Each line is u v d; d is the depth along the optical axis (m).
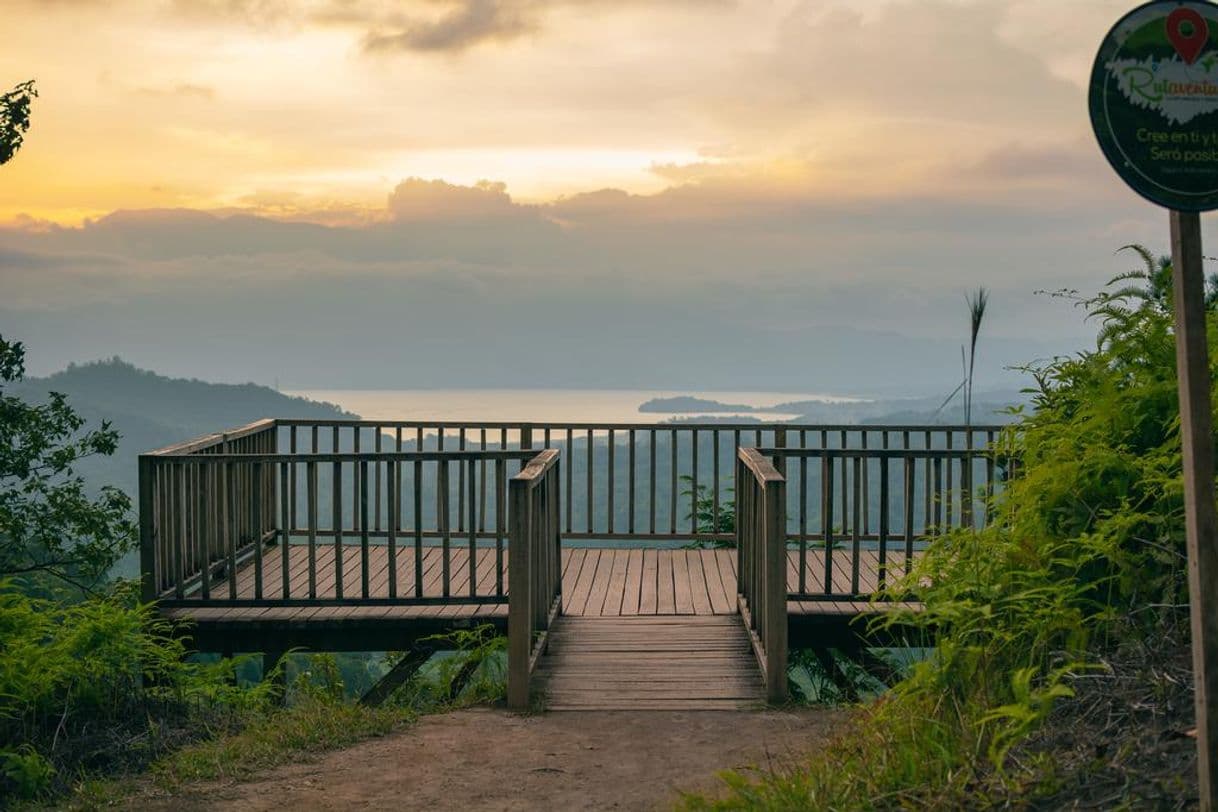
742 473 8.05
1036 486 4.99
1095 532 4.66
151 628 7.29
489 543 11.92
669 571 9.79
